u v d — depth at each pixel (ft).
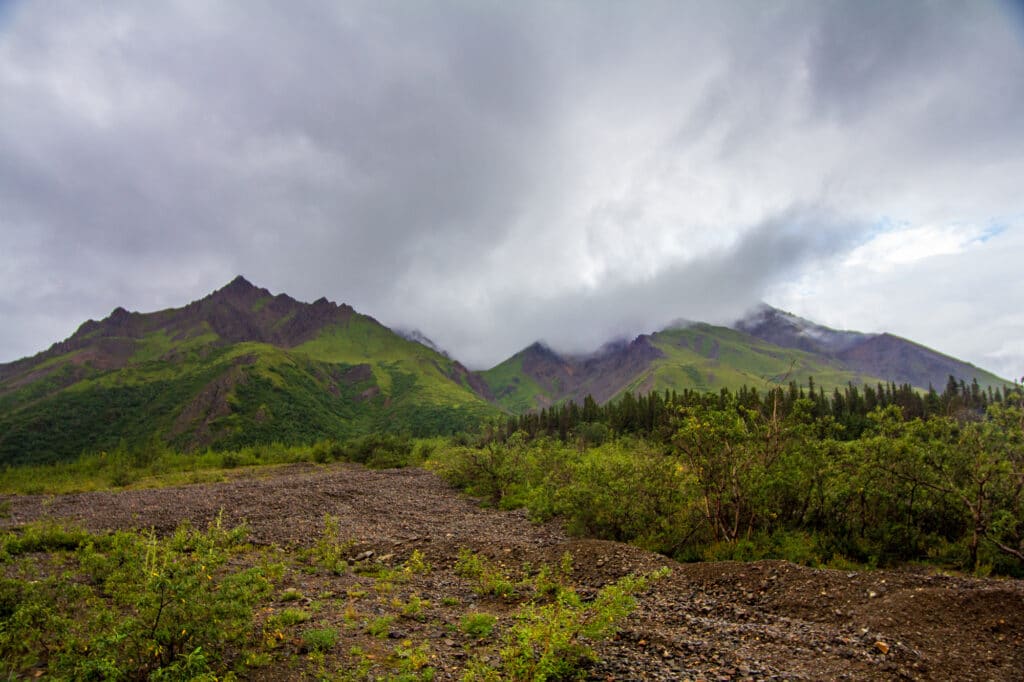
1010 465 48.67
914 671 26.58
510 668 23.86
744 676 25.64
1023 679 25.72
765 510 56.24
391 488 113.19
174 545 28.02
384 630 30.37
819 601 37.52
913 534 53.62
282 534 63.36
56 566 39.86
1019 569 47.01
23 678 21.72
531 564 50.42
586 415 389.60
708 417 59.11
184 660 21.94
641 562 47.34
